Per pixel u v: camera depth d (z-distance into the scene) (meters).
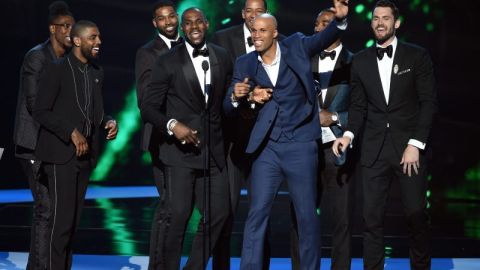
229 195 15.48
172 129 14.57
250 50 16.33
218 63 15.15
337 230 16.14
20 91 16.73
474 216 25.94
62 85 15.52
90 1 31.66
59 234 15.45
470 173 29.72
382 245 15.75
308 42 14.18
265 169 14.58
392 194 29.92
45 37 31.27
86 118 15.66
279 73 14.27
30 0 31.00
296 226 15.96
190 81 14.98
